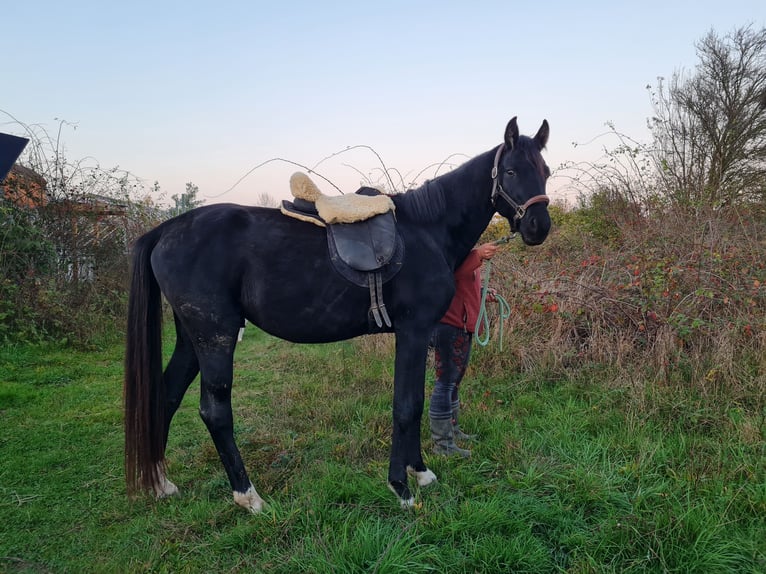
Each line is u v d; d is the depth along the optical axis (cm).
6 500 263
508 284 499
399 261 239
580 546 201
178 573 201
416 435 260
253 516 236
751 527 205
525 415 345
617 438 294
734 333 363
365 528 208
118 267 764
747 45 1002
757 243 443
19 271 626
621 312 432
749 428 277
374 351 526
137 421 242
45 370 509
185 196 966
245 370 527
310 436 335
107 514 249
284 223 247
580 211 704
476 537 212
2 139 301
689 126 965
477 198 263
